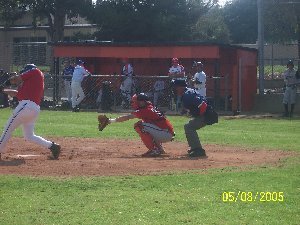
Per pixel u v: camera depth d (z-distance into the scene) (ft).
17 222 22.80
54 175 31.17
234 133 55.31
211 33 181.16
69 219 23.21
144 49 86.48
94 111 81.20
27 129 36.70
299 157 39.81
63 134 52.60
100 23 142.10
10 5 155.02
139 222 22.86
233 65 85.66
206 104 39.29
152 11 142.20
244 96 88.28
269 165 35.96
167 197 26.78
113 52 87.92
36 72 36.22
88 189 28.09
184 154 40.65
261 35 89.92
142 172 32.45
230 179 30.89
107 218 23.38
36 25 165.48
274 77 116.98
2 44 106.63
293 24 116.78
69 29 175.83
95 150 42.24
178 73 78.07
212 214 24.14
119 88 84.33
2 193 27.14
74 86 80.74
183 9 145.48
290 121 69.97
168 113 76.38
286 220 23.56
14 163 34.99
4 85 36.40
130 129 56.90
